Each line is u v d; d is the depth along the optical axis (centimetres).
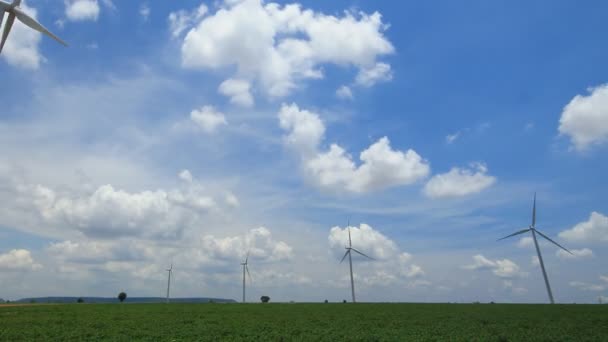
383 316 5306
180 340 3116
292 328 3912
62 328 3734
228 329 3788
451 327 4025
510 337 3291
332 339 3198
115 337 3228
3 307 6531
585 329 3797
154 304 7994
